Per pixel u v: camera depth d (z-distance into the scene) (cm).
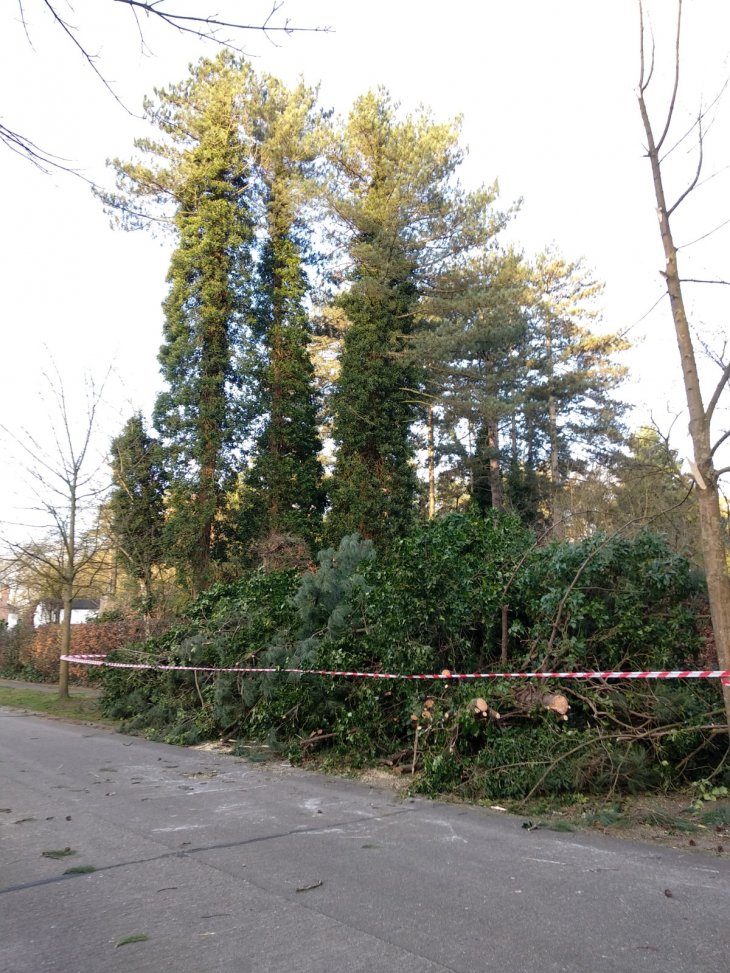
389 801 757
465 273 2505
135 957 391
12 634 2830
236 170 2656
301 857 557
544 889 487
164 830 636
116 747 1112
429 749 836
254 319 2559
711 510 736
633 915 443
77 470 1808
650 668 848
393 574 985
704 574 905
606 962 382
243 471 2544
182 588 2197
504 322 2406
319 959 386
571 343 3441
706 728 754
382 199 2483
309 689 1003
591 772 745
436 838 614
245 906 458
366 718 933
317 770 924
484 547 1020
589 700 799
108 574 2059
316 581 1154
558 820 675
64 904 464
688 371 763
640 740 792
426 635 968
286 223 2705
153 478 2277
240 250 2578
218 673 1170
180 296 2483
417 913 446
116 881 505
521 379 2703
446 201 2452
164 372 2478
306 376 2639
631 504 1973
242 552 2412
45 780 855
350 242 2569
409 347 2445
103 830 636
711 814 672
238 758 1017
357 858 555
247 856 559
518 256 2798
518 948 398
